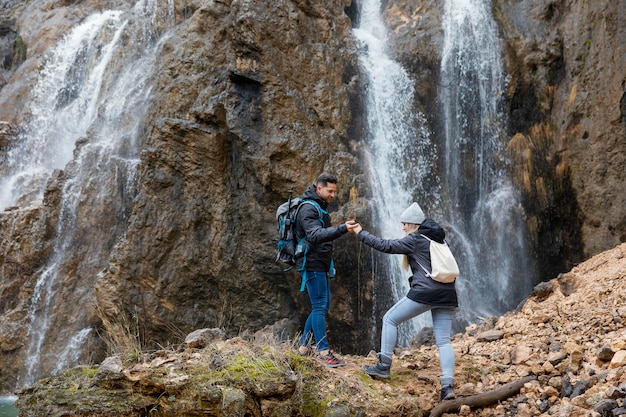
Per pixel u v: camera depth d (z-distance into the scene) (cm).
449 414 523
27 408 508
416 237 536
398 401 525
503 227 1360
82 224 1379
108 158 1407
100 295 1248
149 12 1614
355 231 539
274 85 1280
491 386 555
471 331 733
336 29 1440
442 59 1466
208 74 1341
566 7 1398
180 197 1276
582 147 1308
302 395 513
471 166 1418
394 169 1389
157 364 521
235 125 1245
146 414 504
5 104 1755
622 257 795
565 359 557
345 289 1241
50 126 1662
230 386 486
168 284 1254
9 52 1923
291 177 1241
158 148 1268
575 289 731
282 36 1320
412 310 539
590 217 1284
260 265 1247
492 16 1457
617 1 1270
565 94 1356
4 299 1381
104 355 1272
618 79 1251
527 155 1370
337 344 1258
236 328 1255
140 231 1259
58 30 1820
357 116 1378
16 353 1343
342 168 1276
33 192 1537
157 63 1447
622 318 594
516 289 1335
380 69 1455
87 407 494
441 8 1519
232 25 1288
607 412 455
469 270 1366
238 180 1273
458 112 1443
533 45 1405
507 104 1413
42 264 1394
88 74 1688
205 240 1270
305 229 541
